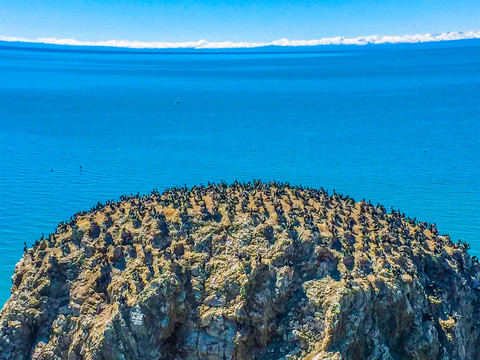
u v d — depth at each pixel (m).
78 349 67.56
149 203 85.25
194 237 75.19
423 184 171.38
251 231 73.44
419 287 68.12
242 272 68.00
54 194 166.38
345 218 78.75
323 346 61.78
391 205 150.75
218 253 72.38
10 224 141.50
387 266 68.19
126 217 81.38
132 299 67.31
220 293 67.81
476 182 172.50
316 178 181.12
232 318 66.25
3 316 73.00
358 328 63.75
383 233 74.75
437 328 67.00
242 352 66.06
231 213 76.88
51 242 80.38
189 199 83.50
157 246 74.88
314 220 76.44
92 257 75.62
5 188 172.00
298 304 66.56
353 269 68.00
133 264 72.44
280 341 66.25
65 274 75.00
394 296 65.69
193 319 67.94
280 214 75.88
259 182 91.62
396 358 64.75
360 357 63.44
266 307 66.62
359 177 181.62
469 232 130.12
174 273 69.38
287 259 69.56
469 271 76.56
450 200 154.50
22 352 71.12
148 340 66.44
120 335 66.38
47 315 72.12
